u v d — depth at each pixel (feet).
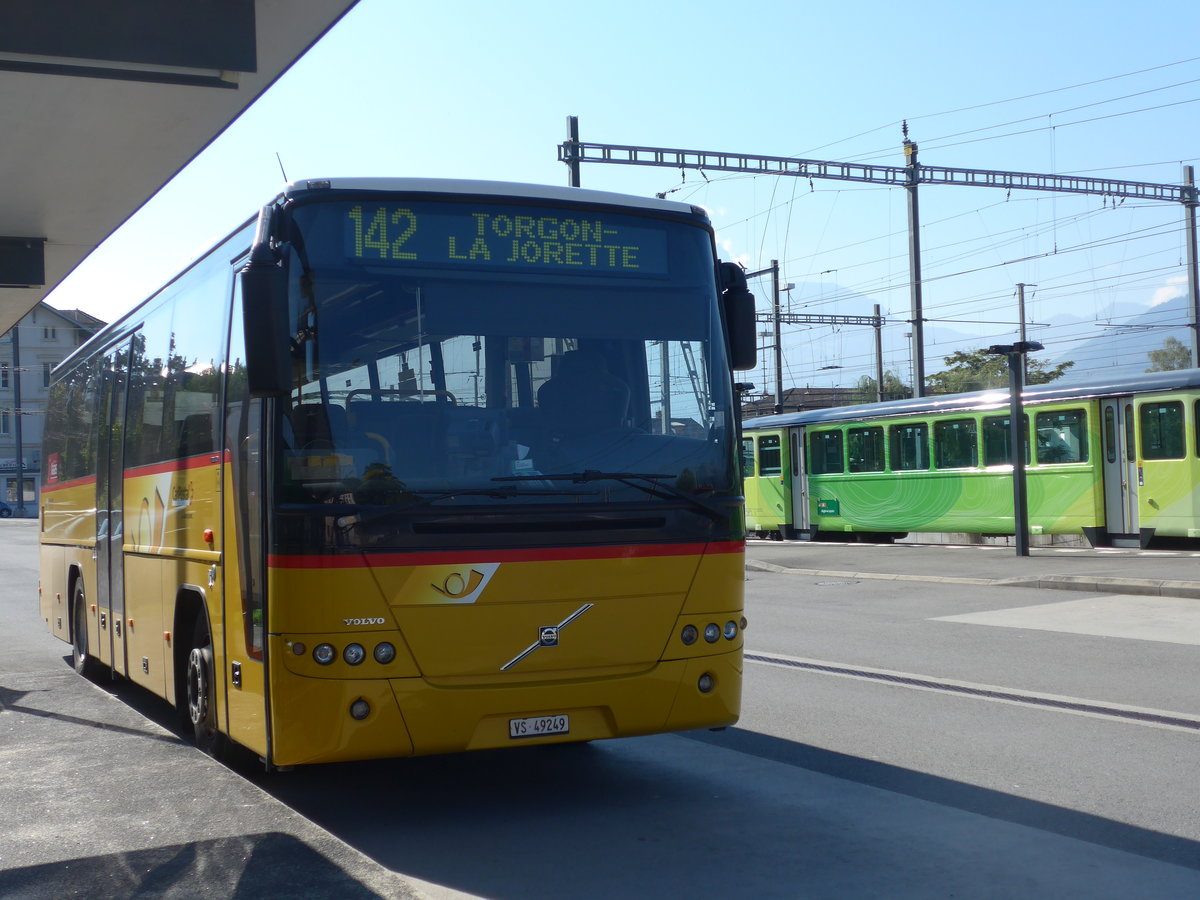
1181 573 55.57
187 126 45.32
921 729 27.55
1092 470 77.71
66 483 41.68
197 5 36.27
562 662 20.38
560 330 21.34
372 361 20.20
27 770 24.82
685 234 22.74
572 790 23.40
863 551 83.87
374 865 17.88
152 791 22.74
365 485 19.70
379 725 19.40
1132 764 23.90
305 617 19.49
